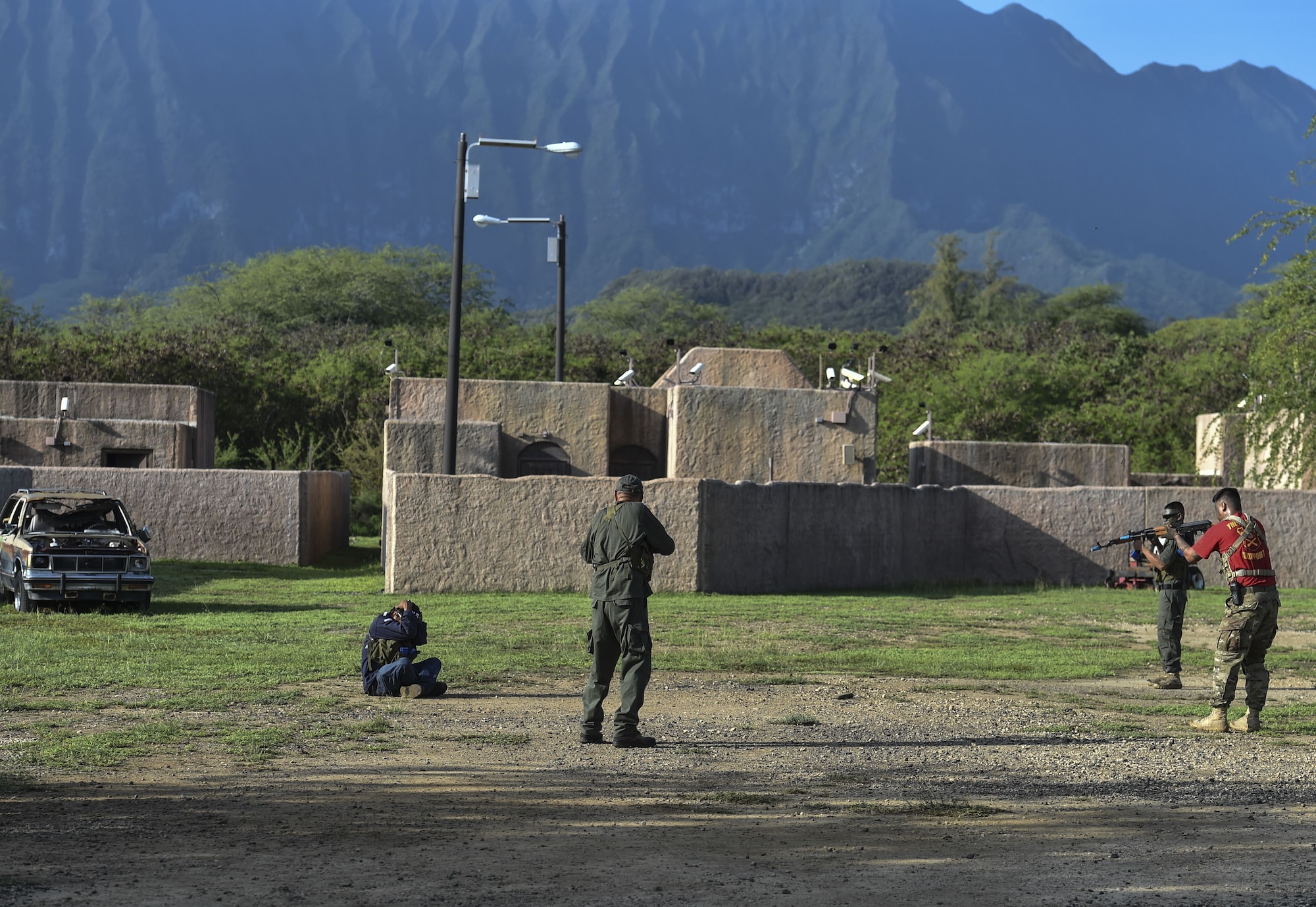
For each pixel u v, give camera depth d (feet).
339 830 28.53
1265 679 44.04
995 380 230.68
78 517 82.23
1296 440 118.83
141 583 76.74
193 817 29.68
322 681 52.16
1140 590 110.32
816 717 46.14
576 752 39.09
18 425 144.66
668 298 543.39
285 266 415.23
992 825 29.89
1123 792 33.81
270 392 236.84
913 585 111.24
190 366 230.27
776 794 33.30
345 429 226.79
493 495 94.07
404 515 93.25
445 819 29.71
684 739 41.65
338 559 131.34
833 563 106.22
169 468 133.28
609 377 253.24
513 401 137.69
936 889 24.11
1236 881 24.70
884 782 35.09
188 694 47.98
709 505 96.84
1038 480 147.33
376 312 406.21
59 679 50.42
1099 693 53.21
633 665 40.19
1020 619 83.66
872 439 137.49
